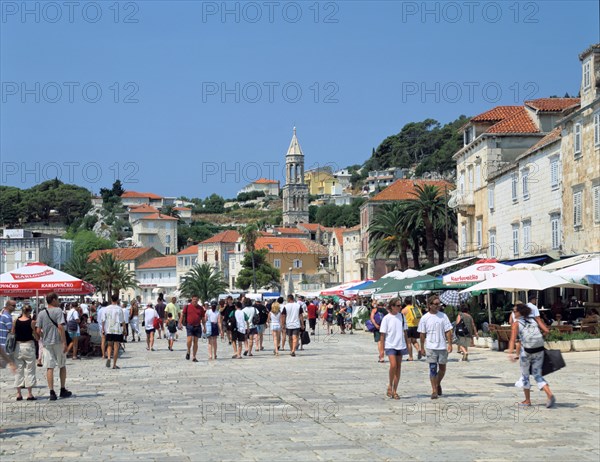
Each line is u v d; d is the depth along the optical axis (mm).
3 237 156875
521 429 13875
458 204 62531
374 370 25625
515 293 41875
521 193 51844
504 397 18297
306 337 37094
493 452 11828
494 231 57406
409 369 25969
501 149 58281
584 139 42281
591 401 17500
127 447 12516
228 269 161500
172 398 18703
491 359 29391
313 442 12719
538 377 16656
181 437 13328
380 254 90188
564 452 11820
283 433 13586
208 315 31422
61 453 12141
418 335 29766
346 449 12102
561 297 47000
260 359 31250
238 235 163625
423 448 12156
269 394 19172
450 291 42344
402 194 96000
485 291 42281
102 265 130125
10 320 20922
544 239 48281
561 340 31359
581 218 42781
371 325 32969
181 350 38344
